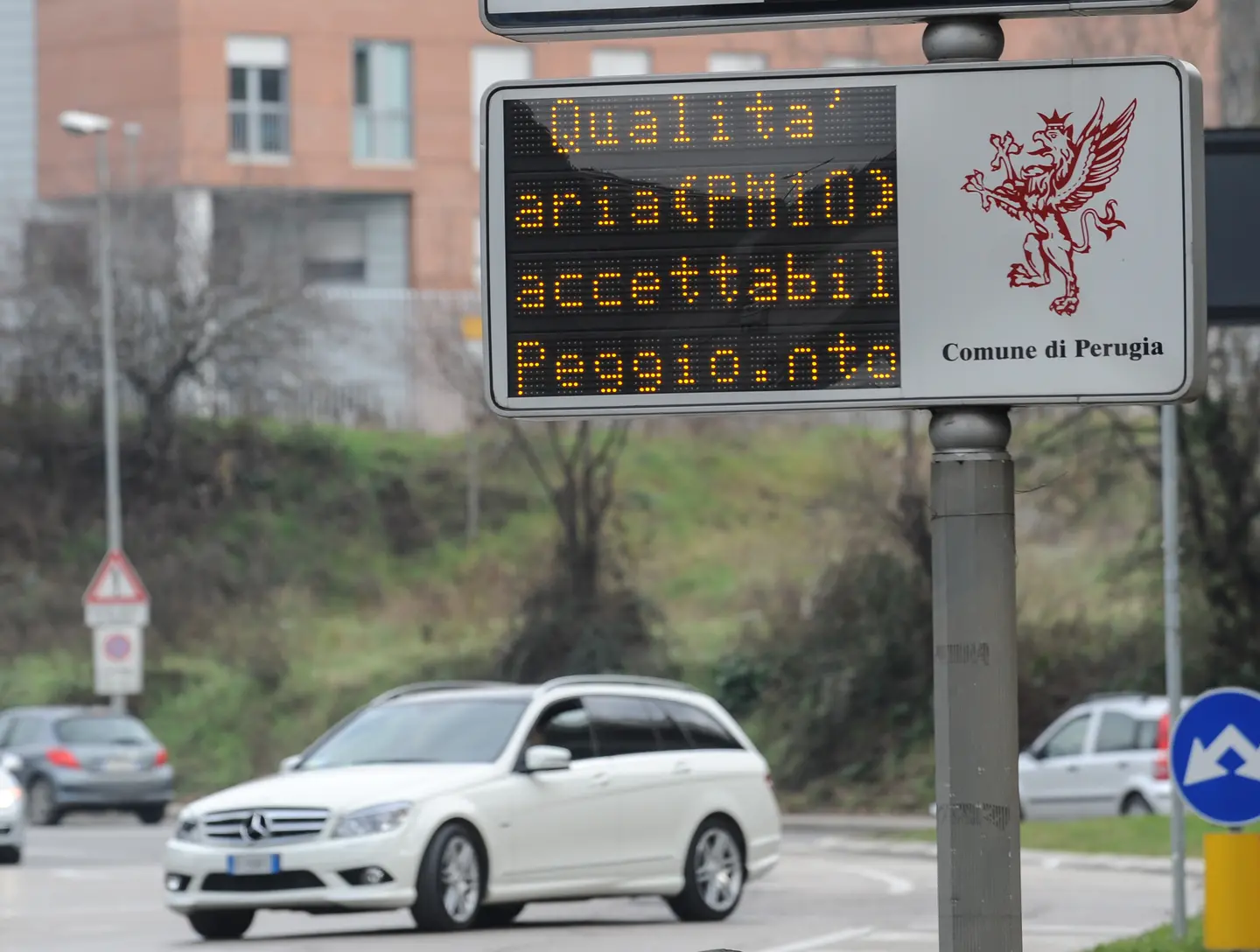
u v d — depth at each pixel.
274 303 139.25
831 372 21.97
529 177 22.36
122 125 162.75
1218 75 103.25
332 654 120.06
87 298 137.25
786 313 22.03
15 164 165.50
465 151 168.62
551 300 22.31
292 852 43.75
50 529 131.25
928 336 21.83
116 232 140.88
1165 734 79.12
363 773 45.91
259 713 114.44
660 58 164.25
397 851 43.81
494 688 49.28
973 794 21.70
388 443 139.25
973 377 21.77
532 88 22.42
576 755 47.91
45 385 135.88
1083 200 21.69
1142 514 107.38
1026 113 21.77
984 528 21.98
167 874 45.00
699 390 22.09
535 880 46.31
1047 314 21.69
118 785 95.81
